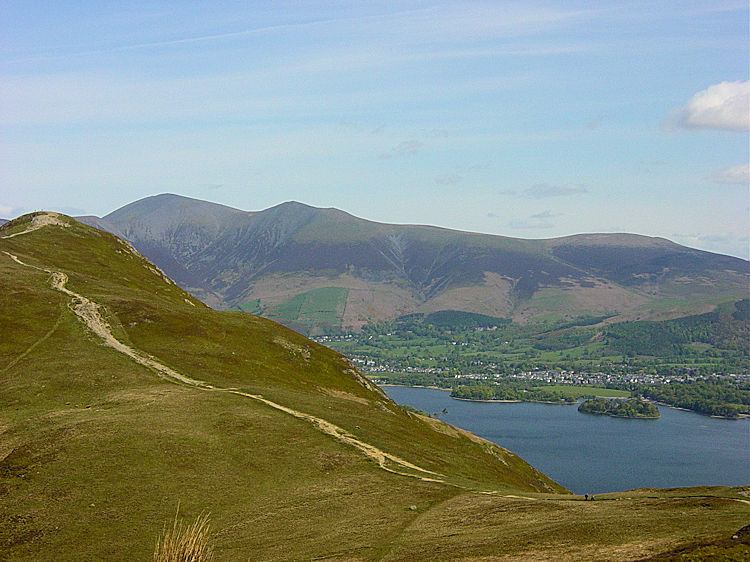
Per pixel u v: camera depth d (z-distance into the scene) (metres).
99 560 41.09
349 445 65.62
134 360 93.00
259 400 78.31
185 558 33.16
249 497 52.31
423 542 40.06
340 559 38.41
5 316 101.31
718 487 53.03
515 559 34.31
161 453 58.41
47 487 51.84
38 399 74.31
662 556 30.88
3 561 40.97
